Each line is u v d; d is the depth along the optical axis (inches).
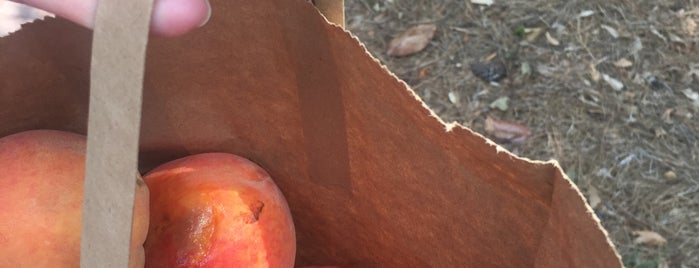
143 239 13.9
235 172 15.4
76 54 14.5
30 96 14.7
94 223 10.1
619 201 32.8
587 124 35.3
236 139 15.9
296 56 13.7
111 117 9.5
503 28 39.0
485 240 12.8
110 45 9.3
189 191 15.0
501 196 11.9
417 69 37.6
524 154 34.5
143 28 9.0
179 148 16.3
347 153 14.3
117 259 9.9
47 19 13.8
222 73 14.9
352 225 15.5
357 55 12.5
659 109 36.0
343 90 13.3
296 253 16.9
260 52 14.2
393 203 14.1
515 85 36.8
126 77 9.2
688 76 37.4
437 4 40.1
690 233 31.9
